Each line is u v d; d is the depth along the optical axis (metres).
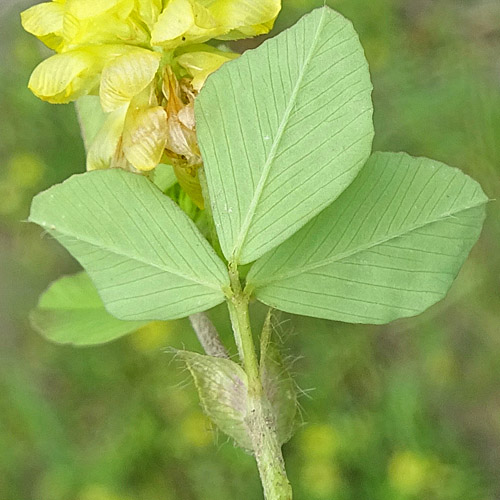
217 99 0.08
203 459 0.25
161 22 0.09
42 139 0.29
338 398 0.24
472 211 0.09
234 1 0.09
